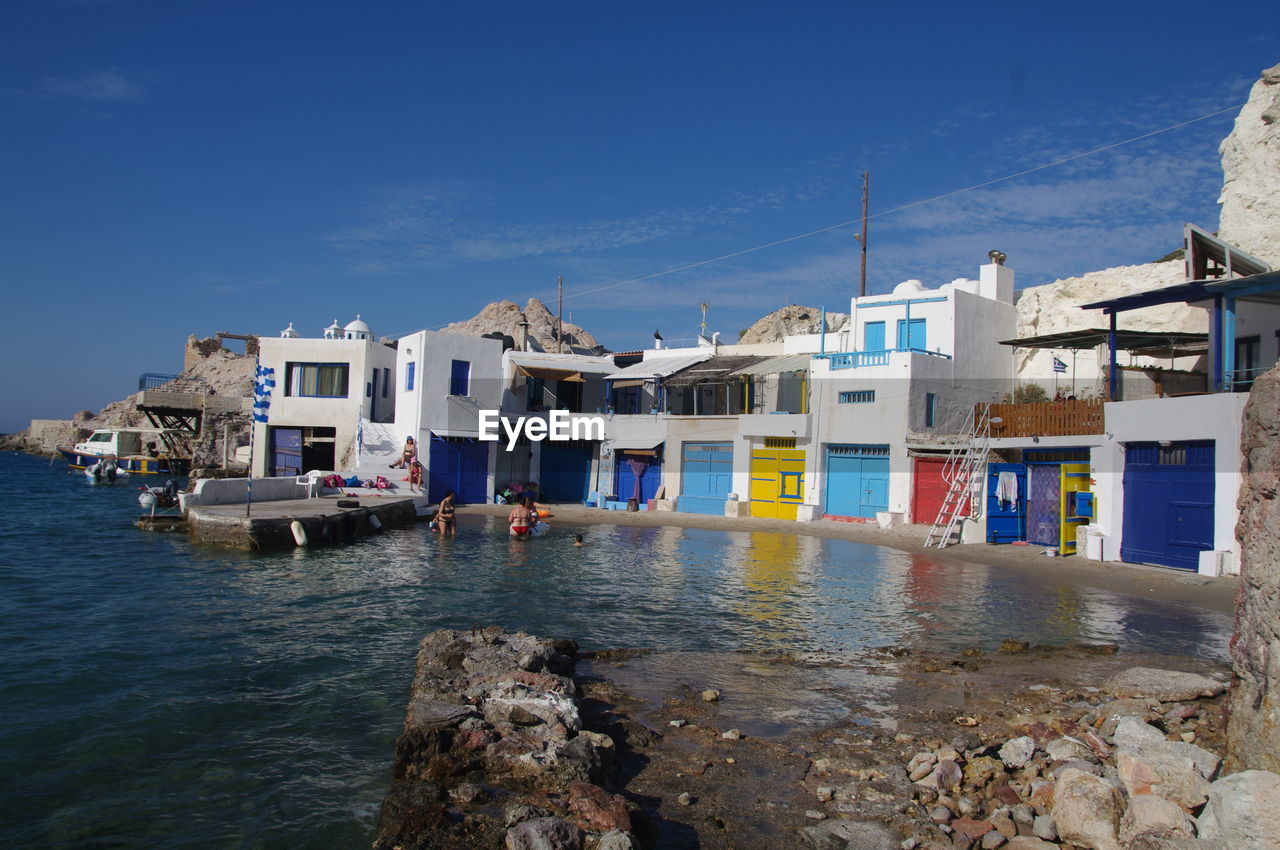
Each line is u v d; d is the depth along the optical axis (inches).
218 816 292.5
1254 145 1049.5
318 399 1692.9
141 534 1093.1
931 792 298.0
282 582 753.6
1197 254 896.3
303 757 344.8
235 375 3528.5
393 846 245.0
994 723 373.7
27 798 306.5
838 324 2198.6
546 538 1143.6
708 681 444.1
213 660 490.6
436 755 300.8
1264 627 239.0
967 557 956.0
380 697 423.5
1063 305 1395.2
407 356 1584.6
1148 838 226.7
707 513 1487.5
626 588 741.9
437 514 1209.4
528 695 357.7
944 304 1342.3
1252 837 205.9
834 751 339.6
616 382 1691.7
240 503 1171.3
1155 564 839.7
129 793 310.8
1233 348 792.9
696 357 1713.8
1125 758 275.0
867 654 505.7
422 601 673.6
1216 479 773.9
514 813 257.9
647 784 307.4
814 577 810.2
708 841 263.9
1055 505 1019.9
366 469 1525.6
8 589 706.2
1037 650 512.7
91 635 548.7
